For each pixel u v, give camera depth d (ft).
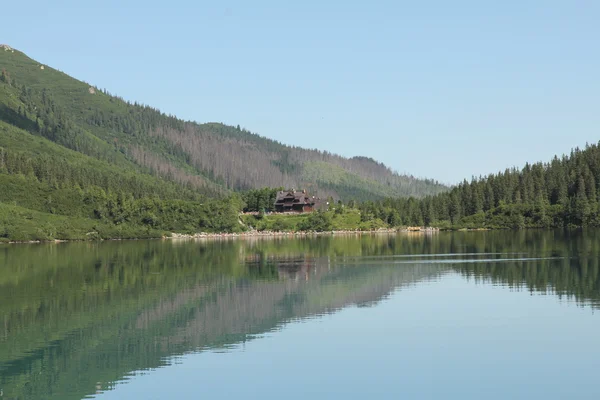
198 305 264.72
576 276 327.26
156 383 166.40
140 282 331.98
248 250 553.23
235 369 177.27
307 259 452.76
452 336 208.03
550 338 203.41
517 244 561.84
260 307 259.19
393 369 176.04
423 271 363.35
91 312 250.98
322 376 170.91
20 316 243.81
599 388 159.94
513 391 158.81
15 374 174.50
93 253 520.83
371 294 286.25
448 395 156.66
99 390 161.99
